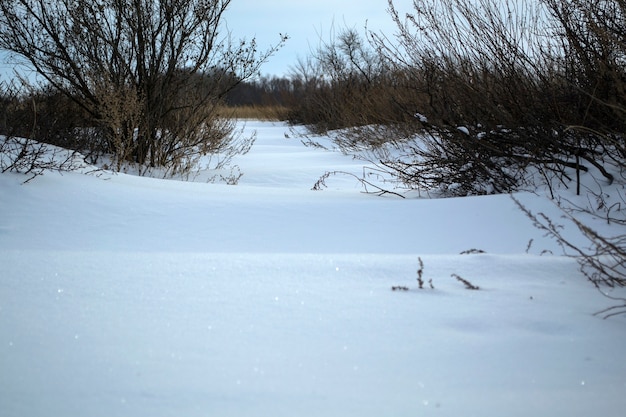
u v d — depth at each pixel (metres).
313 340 2.39
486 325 2.61
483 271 3.38
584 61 6.09
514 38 6.57
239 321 2.56
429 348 2.36
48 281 3.02
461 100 6.80
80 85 9.09
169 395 1.93
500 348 2.39
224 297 2.84
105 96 8.27
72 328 2.44
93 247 4.60
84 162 6.85
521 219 5.27
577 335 2.55
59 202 5.45
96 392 1.93
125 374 2.06
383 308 2.76
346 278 3.17
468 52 6.79
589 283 3.27
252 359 2.21
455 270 3.37
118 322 2.51
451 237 5.01
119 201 5.58
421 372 2.16
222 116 10.57
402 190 7.40
